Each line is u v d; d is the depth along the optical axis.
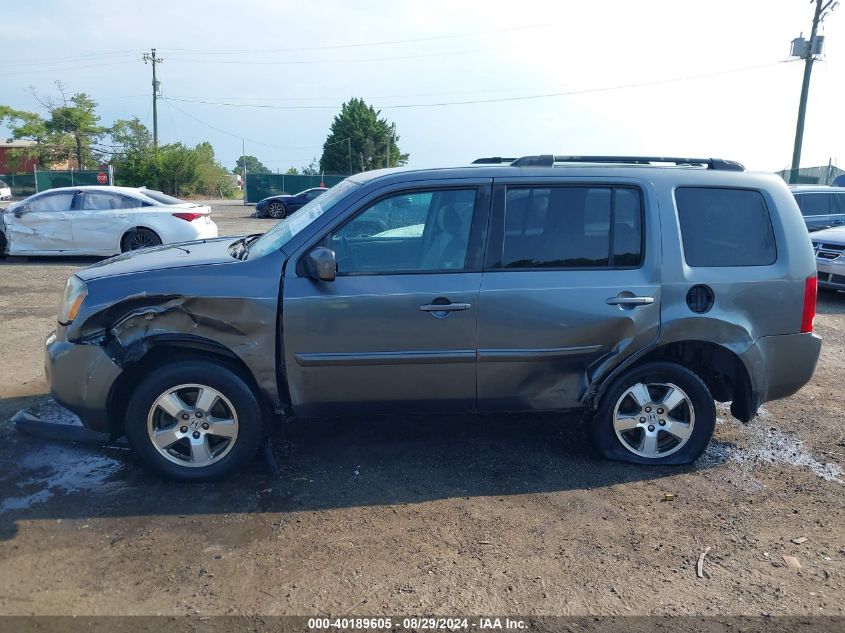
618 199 4.26
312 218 4.22
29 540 3.51
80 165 56.81
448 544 3.57
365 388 4.15
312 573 3.29
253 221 27.14
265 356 4.01
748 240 4.37
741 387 4.50
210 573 3.27
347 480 4.25
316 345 4.02
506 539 3.63
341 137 73.06
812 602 3.18
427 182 4.17
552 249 4.20
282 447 4.71
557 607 3.09
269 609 3.02
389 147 74.75
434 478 4.31
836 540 3.71
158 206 13.15
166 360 4.09
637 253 4.24
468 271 4.12
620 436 4.48
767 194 4.43
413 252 4.16
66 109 56.03
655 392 4.48
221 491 4.07
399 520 3.80
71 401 4.04
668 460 4.51
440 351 4.10
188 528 3.66
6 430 4.82
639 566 3.43
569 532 3.73
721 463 4.64
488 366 4.18
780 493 4.23
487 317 4.09
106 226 12.84
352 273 4.07
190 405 4.09
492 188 4.19
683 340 4.27
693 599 3.19
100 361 3.96
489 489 4.18
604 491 4.19
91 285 3.99
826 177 25.08
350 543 3.56
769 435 5.16
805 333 4.44
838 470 4.57
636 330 4.21
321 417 4.26
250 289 3.96
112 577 3.22
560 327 4.15
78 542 3.50
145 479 4.20
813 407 5.80
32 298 9.54
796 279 4.39
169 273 4.00
